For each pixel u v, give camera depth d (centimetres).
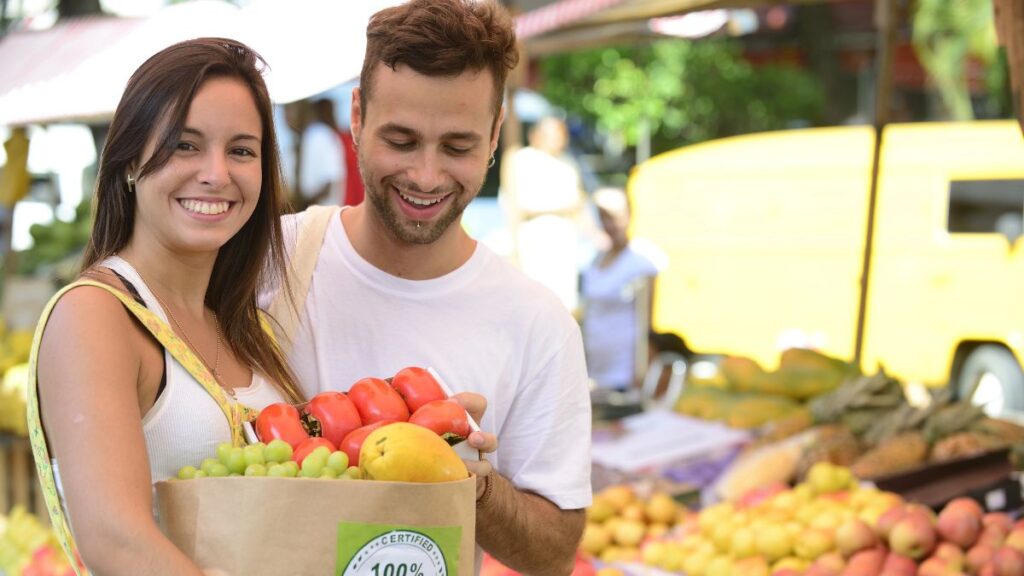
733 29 718
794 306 784
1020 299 708
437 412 175
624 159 1413
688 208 834
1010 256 709
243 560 148
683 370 644
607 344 694
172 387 164
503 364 204
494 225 1069
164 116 167
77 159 926
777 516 323
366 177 191
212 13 427
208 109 168
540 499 202
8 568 406
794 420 416
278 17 369
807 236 779
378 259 203
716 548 327
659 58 1361
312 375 203
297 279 205
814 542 303
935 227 734
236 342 189
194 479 151
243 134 172
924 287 737
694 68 1355
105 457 146
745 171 808
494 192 1095
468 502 158
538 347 206
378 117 185
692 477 382
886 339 750
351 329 203
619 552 348
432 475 155
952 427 396
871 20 1392
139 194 171
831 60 1418
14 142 538
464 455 177
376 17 187
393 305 203
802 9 1400
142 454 151
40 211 804
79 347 152
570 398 207
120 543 142
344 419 172
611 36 677
